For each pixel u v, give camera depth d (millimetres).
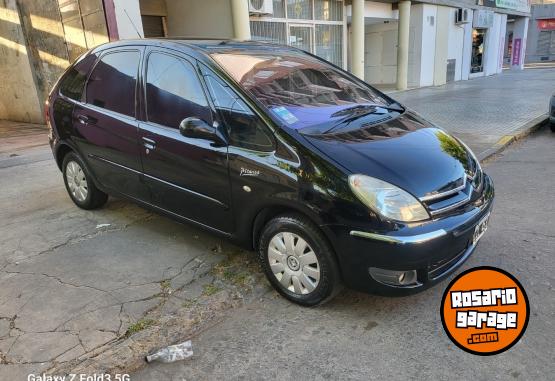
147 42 3812
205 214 3438
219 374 2502
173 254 3801
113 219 4559
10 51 10500
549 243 3801
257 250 3320
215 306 3078
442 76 18219
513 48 27078
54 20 9281
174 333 2818
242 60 3527
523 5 25250
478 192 3031
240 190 3084
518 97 12961
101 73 4180
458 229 2699
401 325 2846
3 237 4195
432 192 2713
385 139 3078
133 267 3594
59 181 5883
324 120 3201
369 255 2619
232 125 3127
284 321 2936
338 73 4160
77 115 4336
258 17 11383
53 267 3615
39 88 10336
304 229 2826
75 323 2887
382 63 18719
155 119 3645
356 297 3156
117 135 3928
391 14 16562
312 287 2928
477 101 12422
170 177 3570
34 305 3088
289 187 2812
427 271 2680
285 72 3652
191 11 11273
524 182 5512
